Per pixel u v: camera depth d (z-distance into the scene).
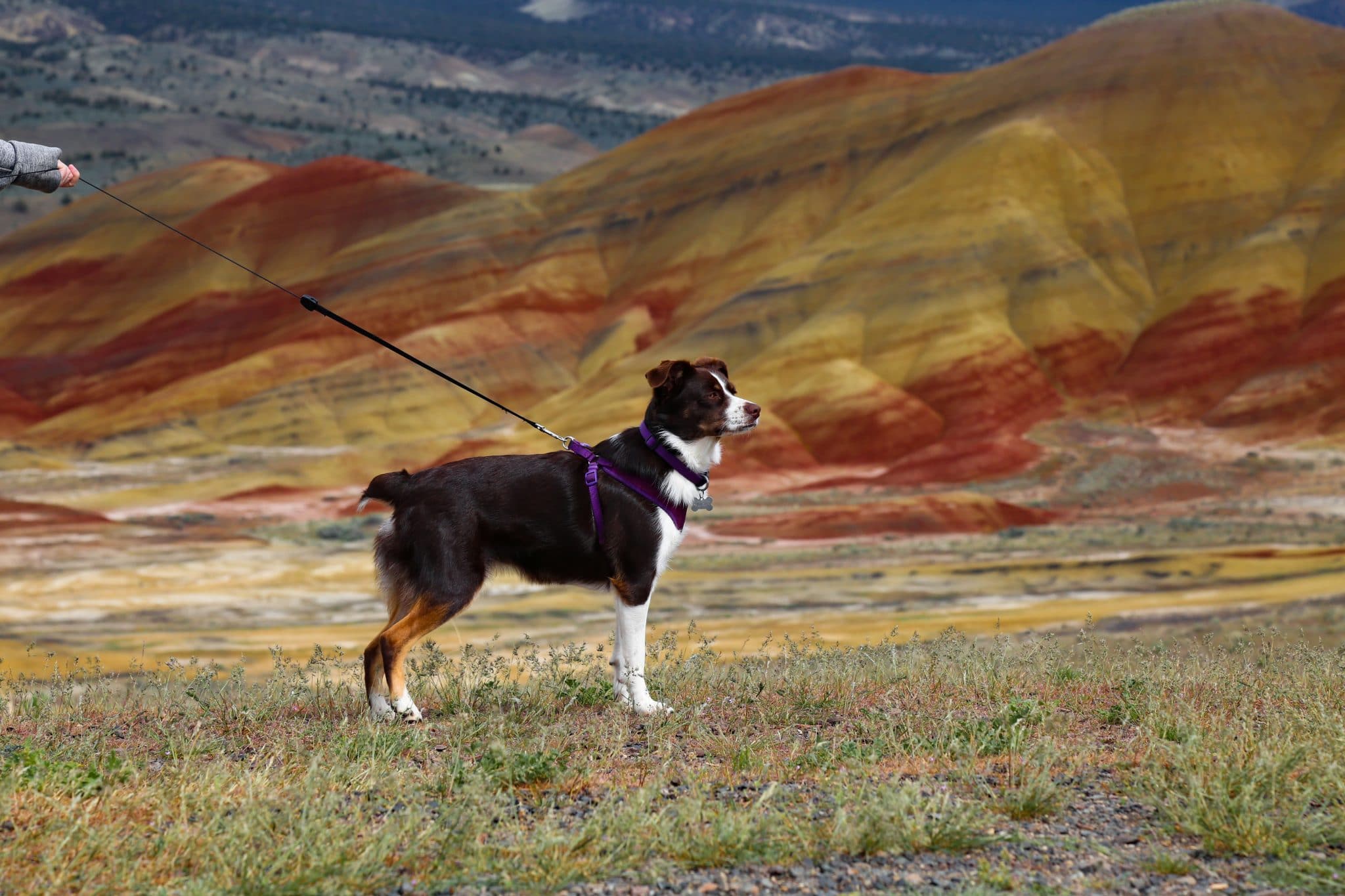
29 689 8.85
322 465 98.75
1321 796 5.31
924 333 101.50
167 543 56.22
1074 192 112.62
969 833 4.88
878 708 7.62
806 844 4.78
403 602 7.40
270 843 4.75
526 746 6.32
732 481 86.75
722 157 140.38
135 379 139.38
